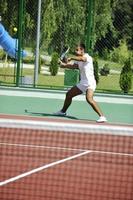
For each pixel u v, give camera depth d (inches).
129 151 465.7
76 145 480.1
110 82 1154.0
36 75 911.0
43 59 1272.1
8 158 414.6
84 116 682.2
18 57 899.4
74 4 1156.5
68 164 404.5
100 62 1229.7
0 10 1165.7
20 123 342.6
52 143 482.9
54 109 730.2
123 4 1286.9
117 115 712.4
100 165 405.1
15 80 935.0
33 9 1154.7
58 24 1167.6
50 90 892.6
